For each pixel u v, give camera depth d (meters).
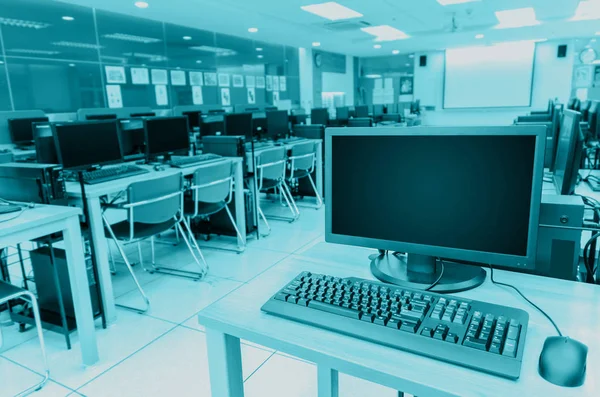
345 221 1.16
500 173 0.95
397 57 14.66
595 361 0.71
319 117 7.30
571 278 1.12
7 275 2.62
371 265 1.15
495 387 0.66
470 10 7.29
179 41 8.66
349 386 1.75
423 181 1.04
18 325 2.34
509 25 8.91
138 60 7.87
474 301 0.89
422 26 8.84
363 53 13.75
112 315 2.31
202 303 2.54
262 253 3.40
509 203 0.95
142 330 2.24
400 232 1.09
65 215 1.78
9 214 1.75
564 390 0.65
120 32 7.47
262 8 7.01
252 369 1.88
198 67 9.19
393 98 15.00
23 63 6.19
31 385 1.81
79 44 6.87
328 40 10.43
